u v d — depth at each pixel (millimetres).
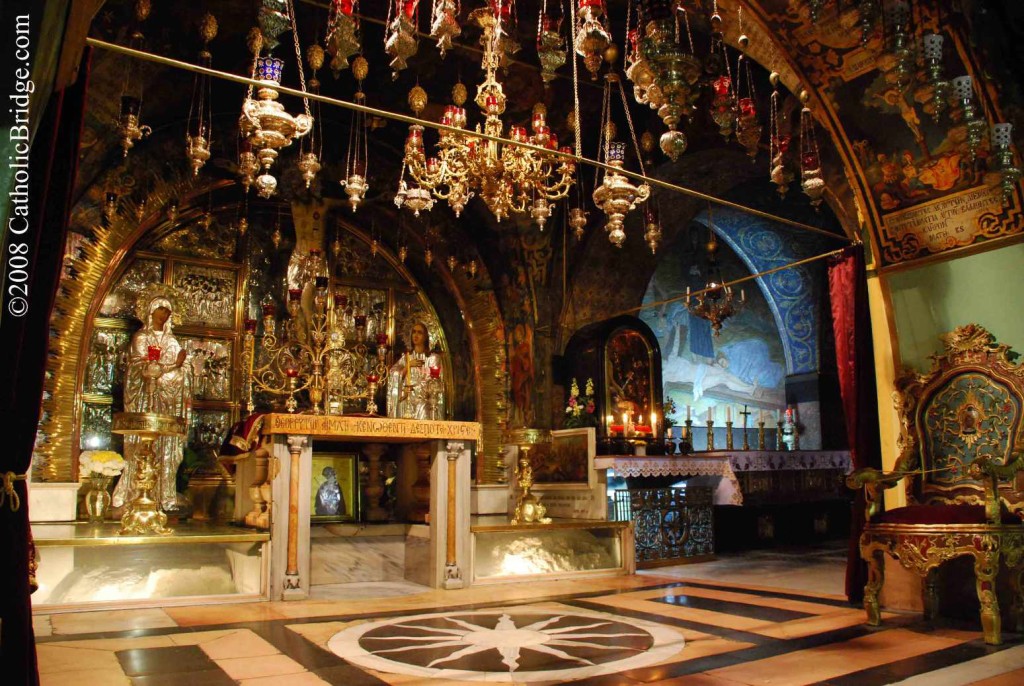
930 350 6801
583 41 4785
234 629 5828
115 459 8570
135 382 9164
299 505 7355
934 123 6141
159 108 9211
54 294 3611
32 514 8180
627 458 10039
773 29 6281
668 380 14148
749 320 15164
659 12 4078
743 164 10930
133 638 5496
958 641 5367
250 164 6969
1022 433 6000
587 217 11547
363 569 8617
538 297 11461
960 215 6527
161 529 7348
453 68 9477
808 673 4492
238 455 8406
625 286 12375
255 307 10383
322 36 8672
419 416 10758
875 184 6910
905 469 6586
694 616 6348
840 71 6324
